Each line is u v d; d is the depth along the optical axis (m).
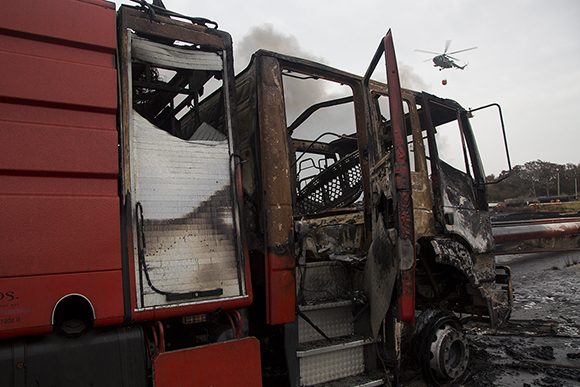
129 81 2.86
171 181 2.89
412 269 3.21
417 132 4.52
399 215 3.21
